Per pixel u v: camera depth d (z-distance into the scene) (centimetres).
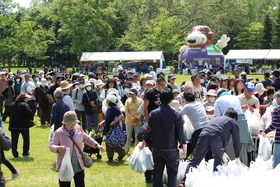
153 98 804
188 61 4559
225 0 6053
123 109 1015
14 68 7019
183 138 610
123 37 6266
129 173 812
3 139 638
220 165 614
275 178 563
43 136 1263
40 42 5881
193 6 5988
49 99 1317
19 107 942
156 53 4797
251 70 5003
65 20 5812
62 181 568
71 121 560
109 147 901
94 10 5781
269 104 1003
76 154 573
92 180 756
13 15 5281
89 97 1145
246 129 715
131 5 6275
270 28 6694
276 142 691
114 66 4928
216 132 625
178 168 641
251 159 770
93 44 6191
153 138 611
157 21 5966
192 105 723
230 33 7119
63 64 8269
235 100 725
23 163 902
